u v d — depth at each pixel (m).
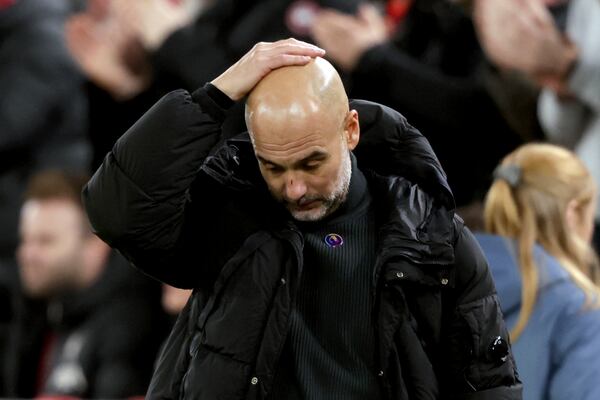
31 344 22.80
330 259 11.04
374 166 11.52
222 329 10.77
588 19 19.59
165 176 10.60
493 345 11.11
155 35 21.30
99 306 22.25
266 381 10.71
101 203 10.73
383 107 11.52
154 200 10.63
